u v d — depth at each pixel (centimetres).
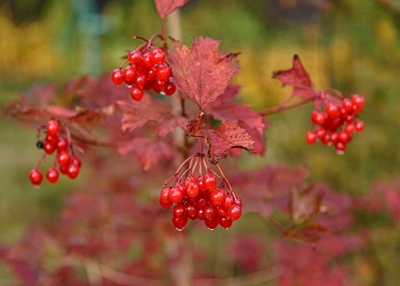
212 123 70
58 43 188
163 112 66
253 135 71
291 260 90
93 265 92
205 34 164
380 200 91
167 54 64
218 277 112
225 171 85
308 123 147
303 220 69
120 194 89
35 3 223
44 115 69
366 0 116
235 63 61
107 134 98
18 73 210
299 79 67
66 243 89
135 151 73
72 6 182
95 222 84
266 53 164
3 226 156
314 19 163
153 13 170
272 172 79
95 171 100
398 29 120
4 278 120
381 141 133
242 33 162
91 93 78
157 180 92
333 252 90
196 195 56
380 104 130
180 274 93
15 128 217
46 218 161
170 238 83
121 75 62
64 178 179
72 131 76
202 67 61
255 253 102
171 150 76
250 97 158
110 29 176
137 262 102
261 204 73
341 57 135
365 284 117
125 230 84
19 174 187
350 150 134
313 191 70
